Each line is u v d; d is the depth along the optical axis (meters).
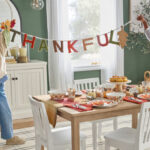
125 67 5.79
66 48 5.05
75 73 5.30
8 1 4.62
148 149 3.27
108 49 5.43
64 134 2.73
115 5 5.40
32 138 3.75
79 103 2.75
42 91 4.50
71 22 5.27
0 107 3.33
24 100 4.40
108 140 2.67
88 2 5.40
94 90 3.10
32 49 4.87
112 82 3.12
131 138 2.61
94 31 5.50
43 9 4.89
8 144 3.53
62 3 4.94
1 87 3.35
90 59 5.49
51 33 4.93
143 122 2.41
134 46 5.80
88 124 4.25
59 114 2.65
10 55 4.38
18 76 4.31
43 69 4.47
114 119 3.49
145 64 6.00
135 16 5.64
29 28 4.82
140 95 2.96
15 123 4.18
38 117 2.59
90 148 3.34
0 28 3.25
